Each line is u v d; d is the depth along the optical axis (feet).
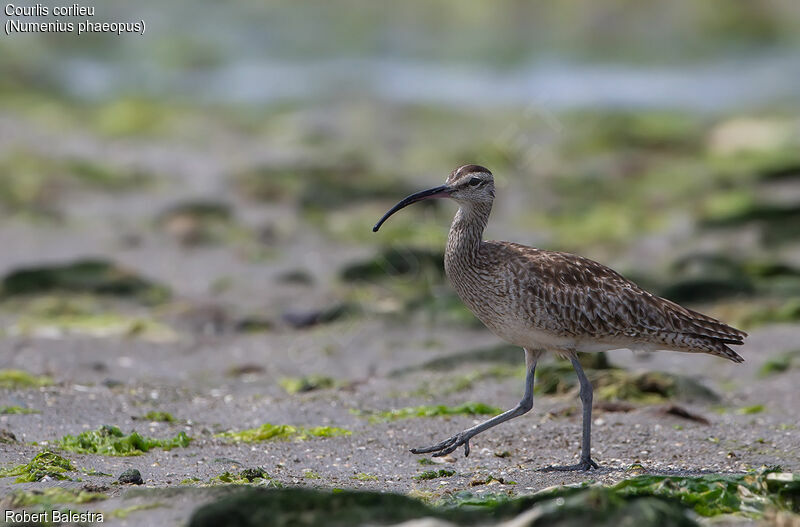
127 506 25.00
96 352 44.27
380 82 107.14
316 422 35.86
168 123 92.48
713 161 79.36
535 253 33.17
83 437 32.30
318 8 134.31
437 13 129.18
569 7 124.47
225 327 48.57
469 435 32.17
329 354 45.52
